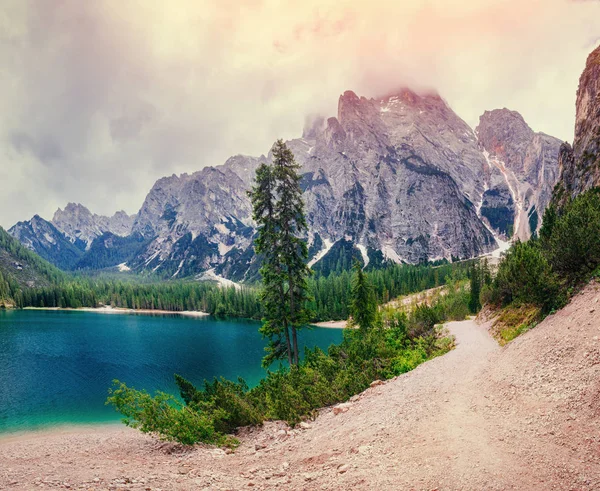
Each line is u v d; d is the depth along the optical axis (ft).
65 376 166.40
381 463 27.55
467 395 41.93
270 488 27.73
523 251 79.87
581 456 22.74
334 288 471.62
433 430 32.35
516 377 42.75
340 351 91.20
